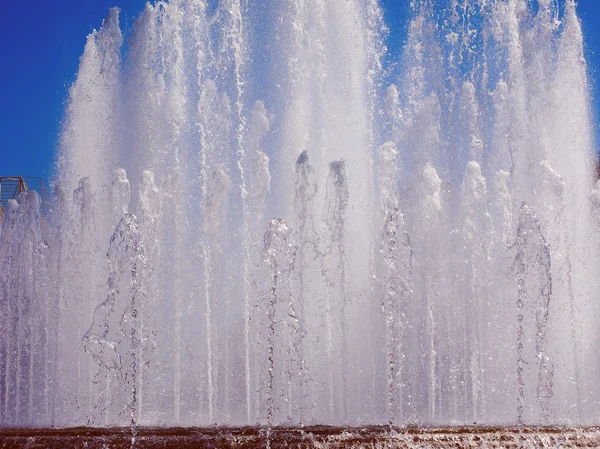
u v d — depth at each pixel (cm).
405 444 705
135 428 744
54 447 700
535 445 724
